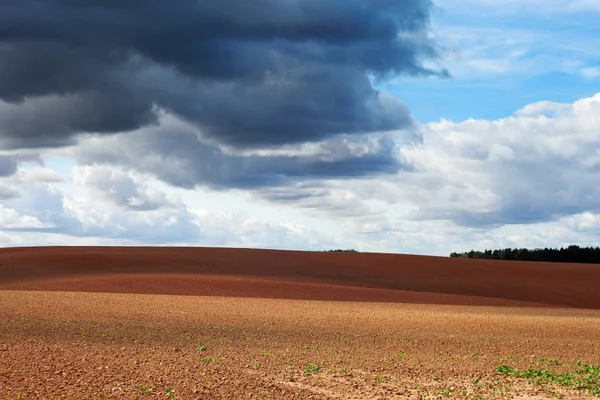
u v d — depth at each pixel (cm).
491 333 2862
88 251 7281
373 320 3216
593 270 7281
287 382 1650
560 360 2166
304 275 6500
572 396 1608
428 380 1745
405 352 2241
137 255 7044
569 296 6147
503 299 5559
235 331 2614
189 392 1413
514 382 1753
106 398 1316
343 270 6875
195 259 7031
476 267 7294
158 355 1950
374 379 1734
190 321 2870
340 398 1503
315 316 3303
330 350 2230
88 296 3928
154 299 3919
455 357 2161
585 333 2973
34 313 2883
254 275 6297
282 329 2734
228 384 1532
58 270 6094
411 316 3497
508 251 13288
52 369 1590
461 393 1592
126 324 2656
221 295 4628
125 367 1678
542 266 7462
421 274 6862
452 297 5381
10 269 5966
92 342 2159
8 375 1491
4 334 2236
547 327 3164
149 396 1359
